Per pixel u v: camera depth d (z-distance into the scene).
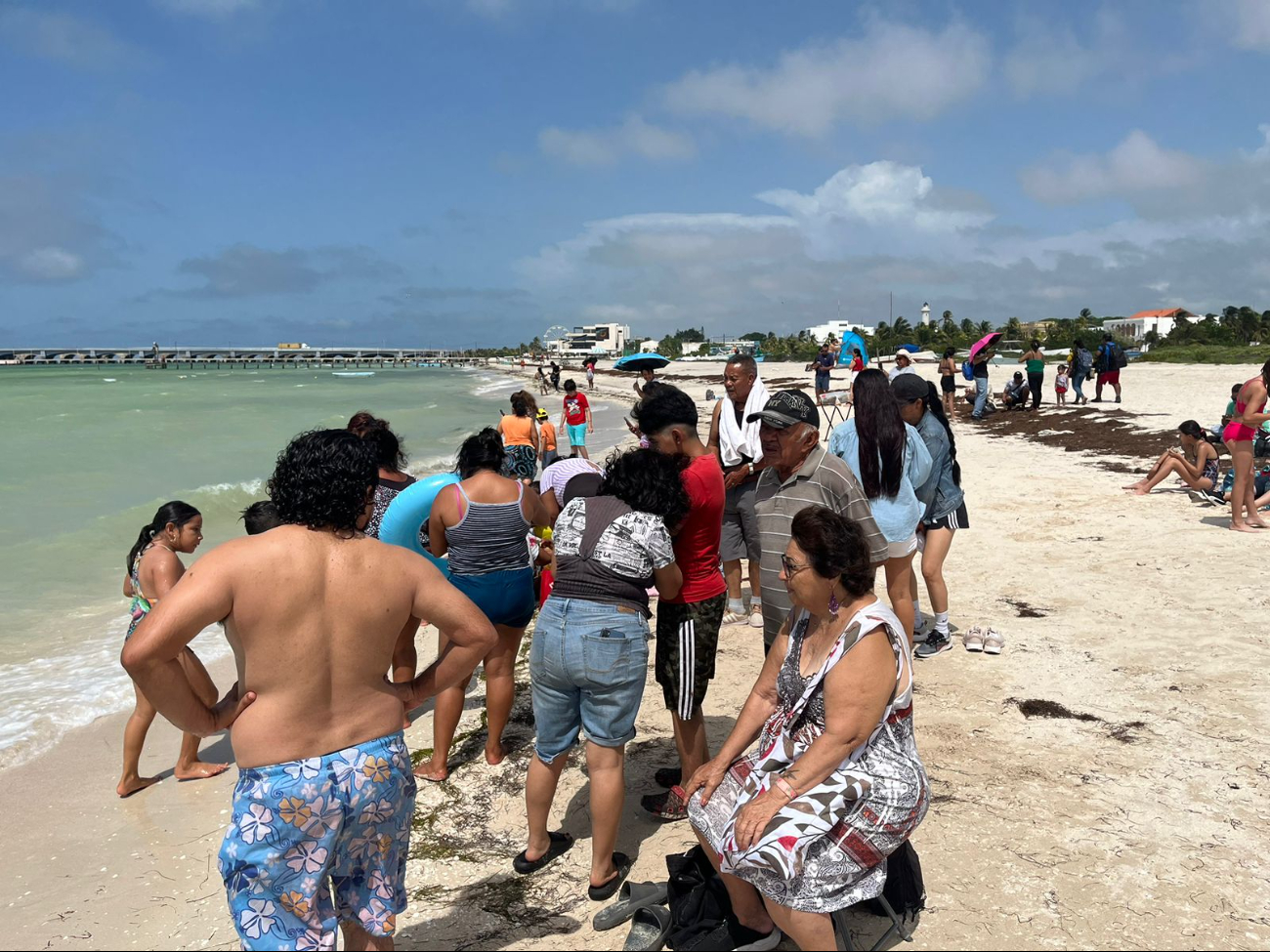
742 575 8.57
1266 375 8.23
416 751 4.92
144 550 4.58
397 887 2.54
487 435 4.56
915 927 3.04
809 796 2.74
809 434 3.82
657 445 3.88
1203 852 3.40
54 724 5.53
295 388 65.38
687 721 3.93
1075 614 6.40
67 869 3.82
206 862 3.88
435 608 2.48
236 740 2.29
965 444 16.73
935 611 5.81
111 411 33.38
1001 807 3.82
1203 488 10.05
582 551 3.39
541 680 3.46
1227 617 6.06
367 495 2.41
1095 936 2.94
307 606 2.27
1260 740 4.29
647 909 3.11
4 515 12.35
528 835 3.81
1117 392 19.91
